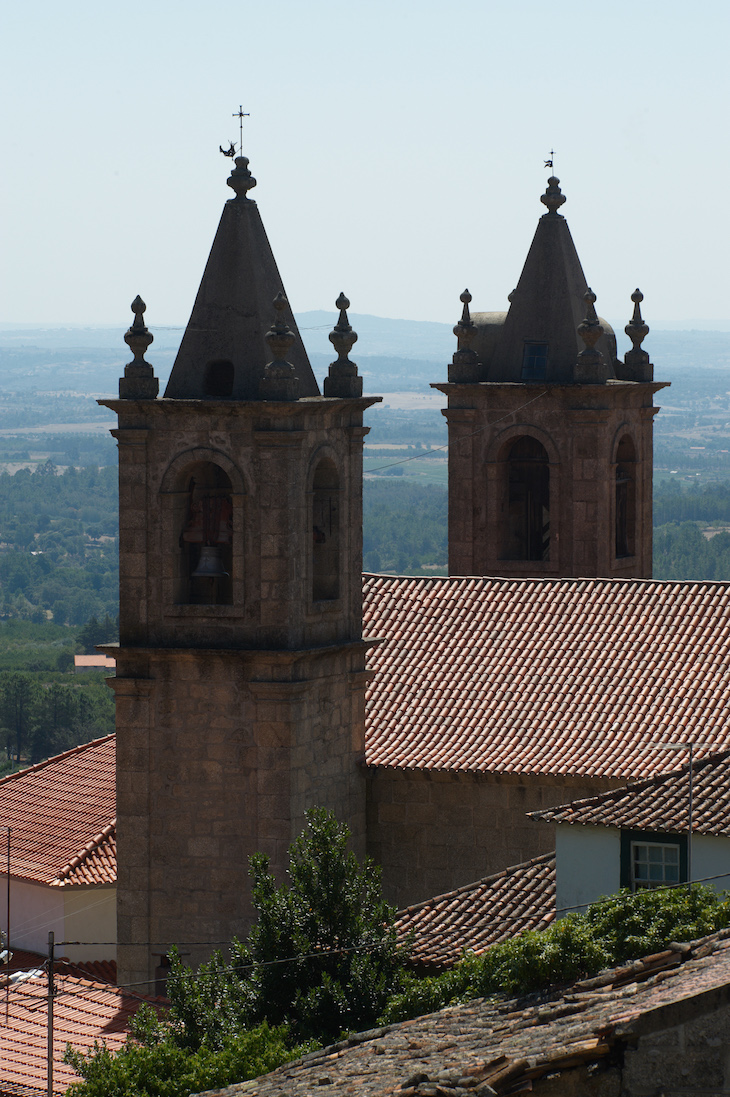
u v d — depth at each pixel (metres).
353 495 110.25
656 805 88.56
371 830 110.81
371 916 92.69
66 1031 107.44
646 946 73.00
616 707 107.56
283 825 105.94
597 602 114.94
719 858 86.19
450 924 96.56
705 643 110.12
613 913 74.62
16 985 116.19
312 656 106.38
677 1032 49.41
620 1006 54.94
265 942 90.44
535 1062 50.09
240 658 105.69
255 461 104.88
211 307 107.19
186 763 107.94
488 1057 53.03
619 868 88.62
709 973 55.00
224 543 107.94
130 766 109.06
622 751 104.56
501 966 75.44
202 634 106.94
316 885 91.56
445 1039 63.47
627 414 137.25
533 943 73.56
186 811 108.19
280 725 105.50
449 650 114.81
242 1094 64.38
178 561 107.56
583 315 137.38
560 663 111.56
